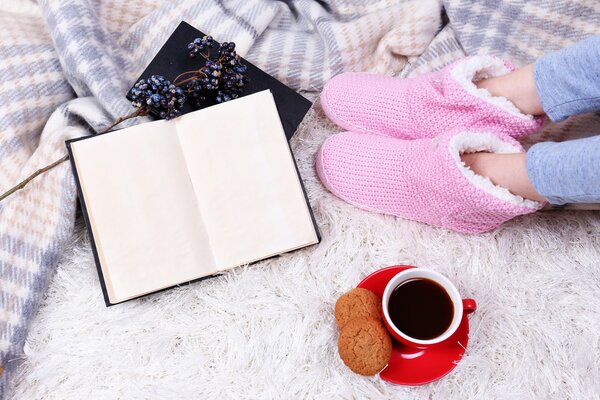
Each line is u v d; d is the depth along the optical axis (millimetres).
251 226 729
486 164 712
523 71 700
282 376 740
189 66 764
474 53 833
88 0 789
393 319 705
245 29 813
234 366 743
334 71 830
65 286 764
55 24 764
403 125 775
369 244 789
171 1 819
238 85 735
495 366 750
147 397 737
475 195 688
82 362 744
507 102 712
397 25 836
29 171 752
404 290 711
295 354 744
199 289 759
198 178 722
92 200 703
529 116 717
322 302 757
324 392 738
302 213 732
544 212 792
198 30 778
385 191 764
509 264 779
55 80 793
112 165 708
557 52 664
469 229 765
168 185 717
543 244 782
